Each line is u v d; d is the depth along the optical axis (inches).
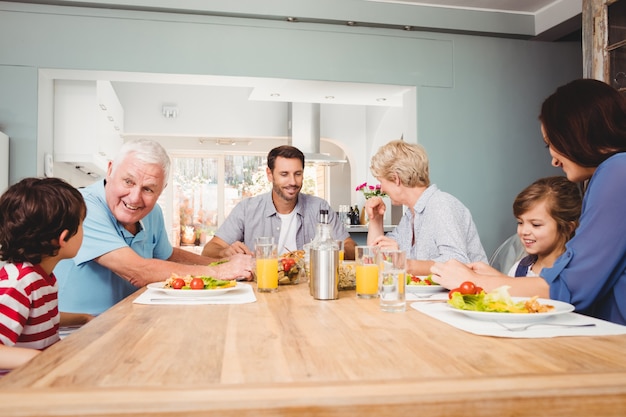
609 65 120.7
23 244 48.8
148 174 69.9
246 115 272.5
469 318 42.9
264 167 335.0
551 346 33.2
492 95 177.2
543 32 173.3
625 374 25.9
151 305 51.3
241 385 24.1
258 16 156.5
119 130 236.1
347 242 120.9
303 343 34.3
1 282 47.2
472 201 174.4
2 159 136.1
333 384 24.3
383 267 47.4
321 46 163.3
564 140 51.3
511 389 23.6
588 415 23.9
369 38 167.3
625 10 116.6
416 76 171.2
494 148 176.6
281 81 163.5
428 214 83.4
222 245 115.1
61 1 143.3
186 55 153.2
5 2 143.2
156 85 265.0
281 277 67.9
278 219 116.4
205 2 152.0
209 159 329.4
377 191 233.9
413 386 23.9
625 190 46.6
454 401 23.0
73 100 162.4
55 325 52.8
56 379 26.0
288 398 22.5
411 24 167.3
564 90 52.2
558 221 68.9
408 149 86.9
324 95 185.8
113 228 71.2
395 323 41.5
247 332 38.0
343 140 282.8
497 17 174.4
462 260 77.0
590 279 47.8
